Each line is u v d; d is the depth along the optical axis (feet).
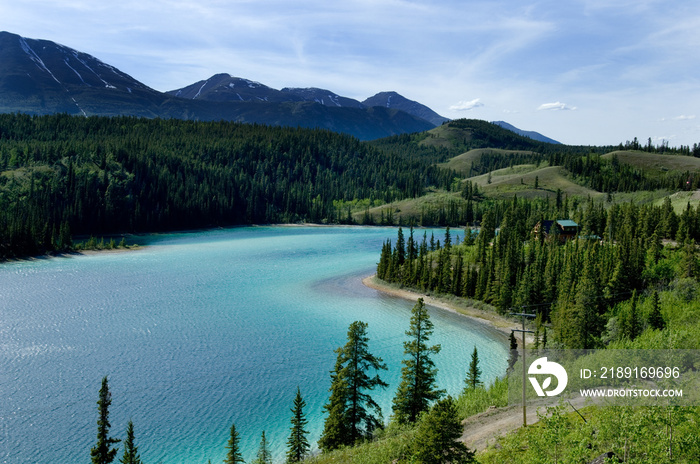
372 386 171.32
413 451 100.48
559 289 313.53
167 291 395.75
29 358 242.58
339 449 150.41
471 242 557.33
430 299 388.98
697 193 634.43
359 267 523.70
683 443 87.10
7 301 351.05
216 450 167.63
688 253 315.58
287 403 203.51
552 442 96.27
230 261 547.49
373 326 313.12
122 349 259.19
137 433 177.17
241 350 263.08
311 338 285.84
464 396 182.70
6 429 177.27
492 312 346.33
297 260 562.25
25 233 551.18
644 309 245.04
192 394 209.05
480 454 116.98
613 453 89.15
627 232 396.57
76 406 195.21
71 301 356.38
